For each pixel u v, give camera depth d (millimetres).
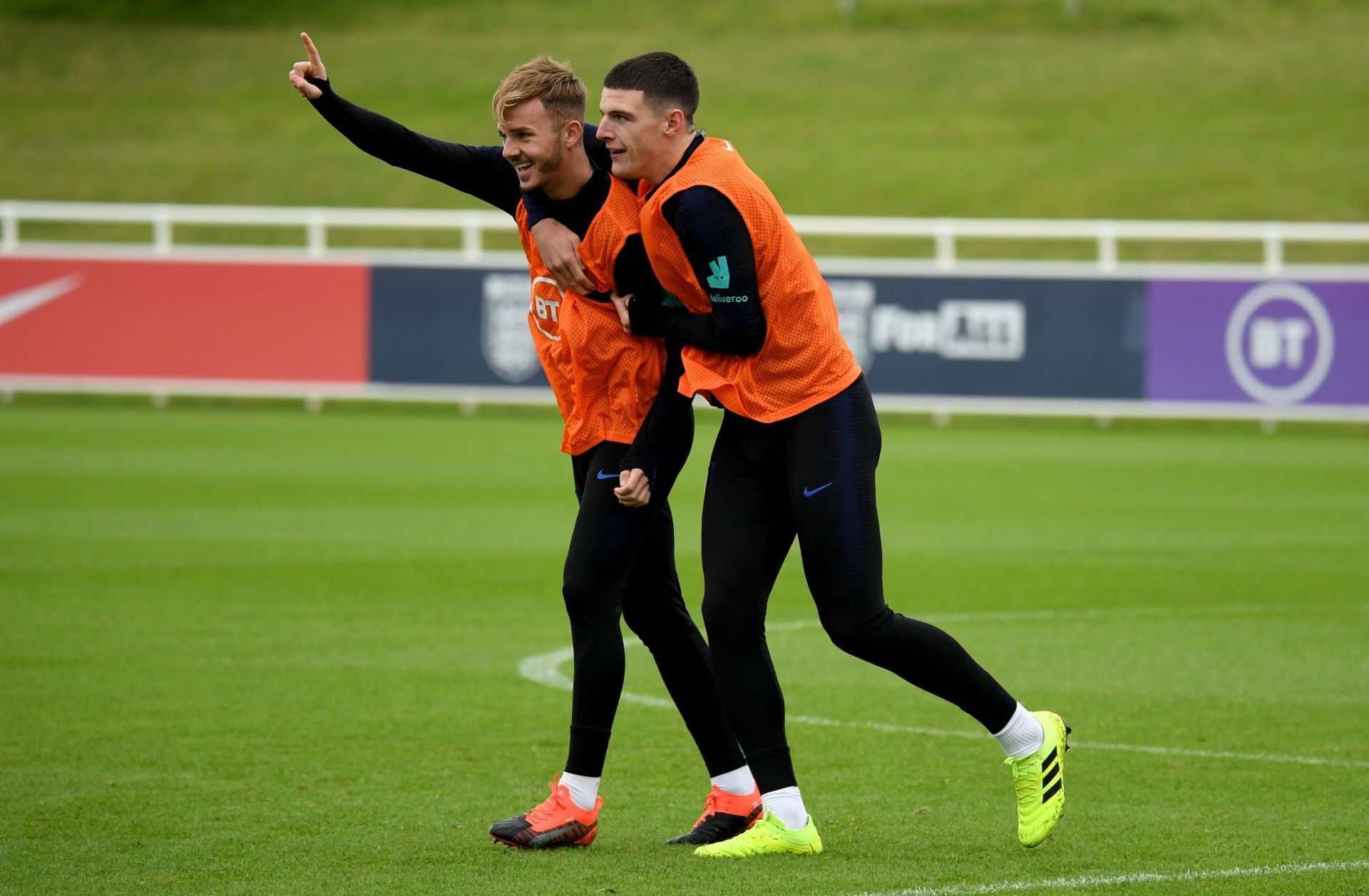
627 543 16828
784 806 16344
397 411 77438
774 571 16719
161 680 24719
